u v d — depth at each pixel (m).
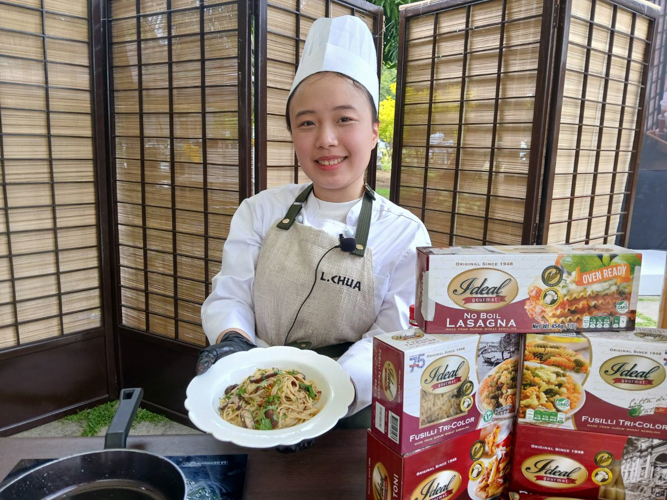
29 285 2.31
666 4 4.39
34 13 2.13
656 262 4.44
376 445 0.68
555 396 0.67
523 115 2.11
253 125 2.09
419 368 0.62
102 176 2.47
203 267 2.34
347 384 0.92
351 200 1.27
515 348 0.69
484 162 2.30
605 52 2.19
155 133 2.35
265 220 1.32
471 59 2.28
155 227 2.45
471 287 0.66
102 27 2.36
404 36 2.53
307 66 1.12
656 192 4.76
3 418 2.30
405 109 2.62
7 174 2.16
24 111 2.16
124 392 0.86
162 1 2.20
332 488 0.78
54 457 0.85
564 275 0.67
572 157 2.23
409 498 0.64
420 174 2.60
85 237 2.48
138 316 2.62
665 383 0.64
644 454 0.66
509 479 0.73
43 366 2.40
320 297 1.20
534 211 2.11
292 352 1.03
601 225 2.54
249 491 0.77
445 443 0.66
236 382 0.95
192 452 0.86
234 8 2.00
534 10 2.01
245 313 1.24
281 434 0.77
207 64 2.12
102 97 2.40
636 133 2.54
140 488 0.67
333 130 1.10
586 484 0.69
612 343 0.65
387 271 1.22
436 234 2.58
